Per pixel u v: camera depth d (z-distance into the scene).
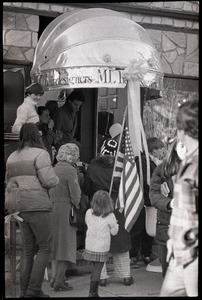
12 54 7.07
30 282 6.16
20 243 6.55
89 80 6.77
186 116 5.96
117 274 6.64
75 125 7.84
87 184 6.86
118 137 7.34
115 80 6.78
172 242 5.98
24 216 6.12
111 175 6.82
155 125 7.48
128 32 6.89
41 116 7.27
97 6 7.29
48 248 6.16
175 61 7.50
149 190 6.47
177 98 7.51
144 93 7.46
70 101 7.66
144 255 7.27
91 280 6.34
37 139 6.20
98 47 6.74
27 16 7.09
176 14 7.41
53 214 6.48
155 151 7.14
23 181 6.12
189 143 5.96
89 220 6.34
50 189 6.50
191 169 5.92
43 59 6.92
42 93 6.96
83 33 6.80
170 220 6.01
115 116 7.97
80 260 7.07
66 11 7.20
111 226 6.32
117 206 6.65
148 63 6.84
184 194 5.92
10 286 6.29
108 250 6.32
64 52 6.78
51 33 6.97
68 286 6.53
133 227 7.14
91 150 8.04
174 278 5.98
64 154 6.57
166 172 6.07
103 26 6.86
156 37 7.44
